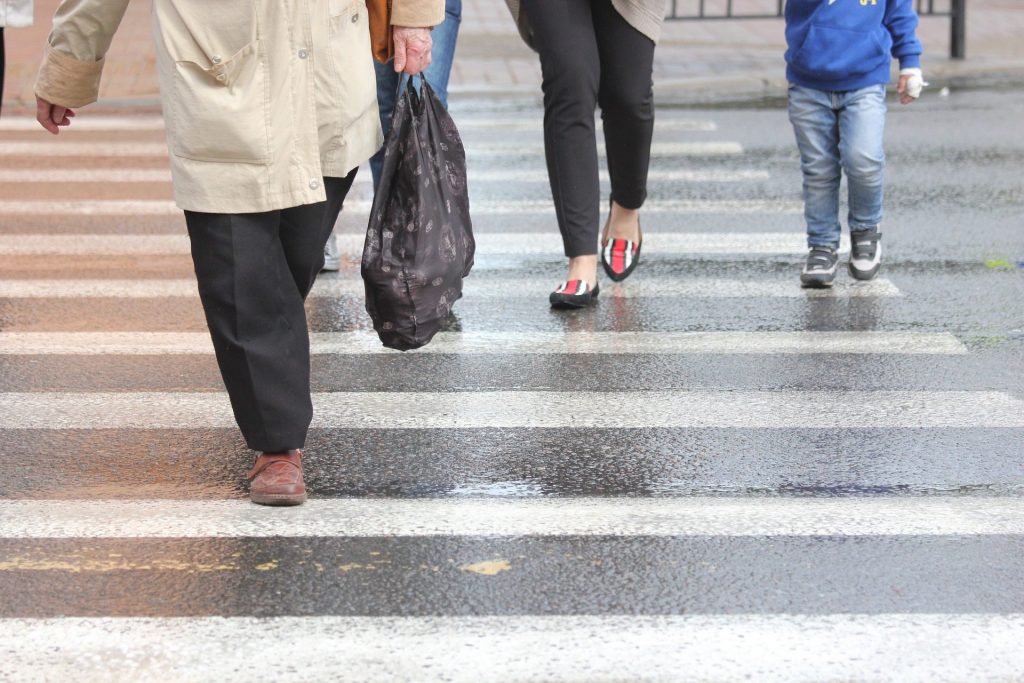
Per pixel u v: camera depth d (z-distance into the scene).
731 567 4.76
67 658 4.18
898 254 9.11
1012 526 5.09
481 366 7.04
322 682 4.04
